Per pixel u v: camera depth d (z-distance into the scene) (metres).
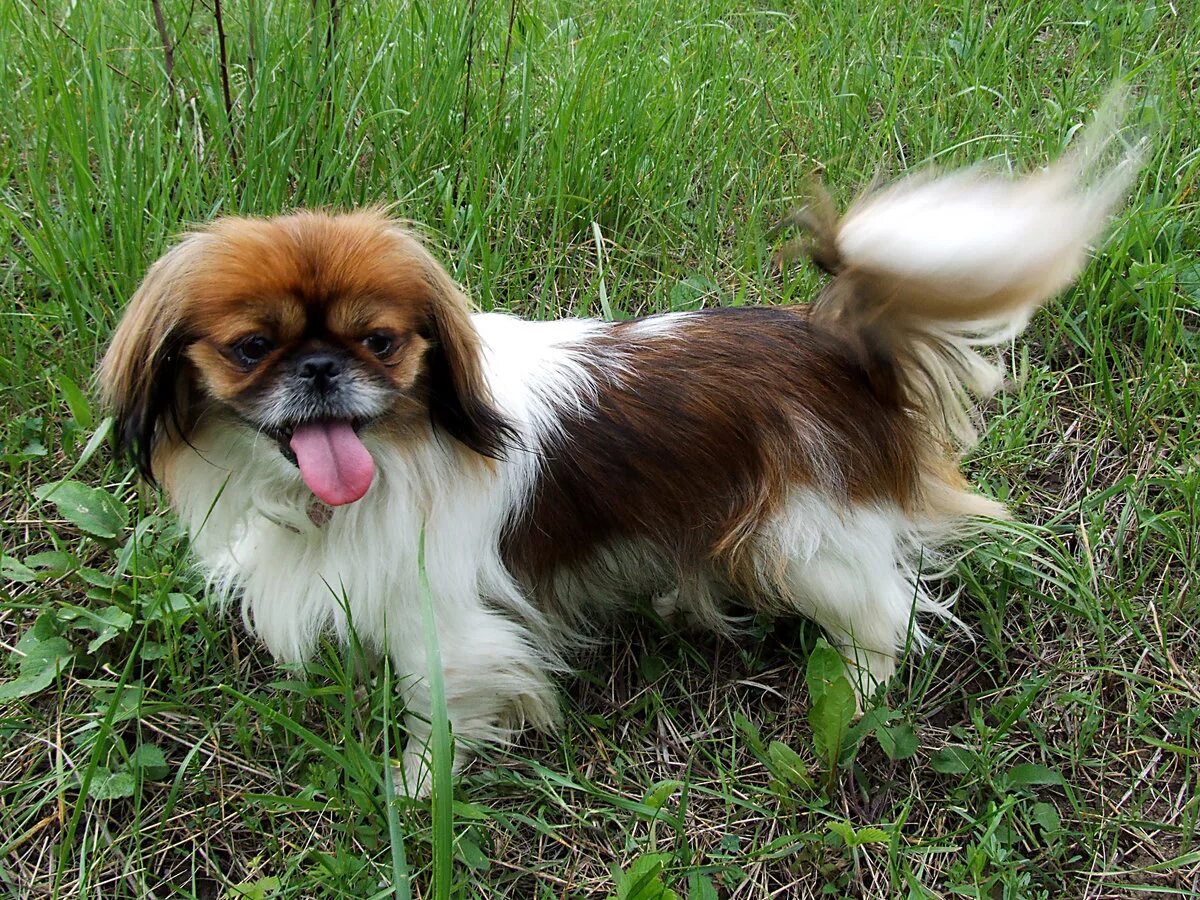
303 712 0.69
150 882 0.63
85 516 0.75
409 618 0.65
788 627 0.80
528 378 0.68
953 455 0.76
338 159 0.98
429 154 1.05
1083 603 0.77
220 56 0.99
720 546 0.70
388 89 1.08
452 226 0.98
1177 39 1.32
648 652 0.78
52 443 0.84
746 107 1.18
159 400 0.58
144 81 1.09
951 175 0.66
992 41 1.30
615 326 0.73
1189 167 1.05
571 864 0.65
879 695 0.71
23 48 1.11
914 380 0.70
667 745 0.72
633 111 1.10
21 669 0.69
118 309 0.89
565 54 1.21
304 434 0.55
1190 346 0.94
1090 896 0.64
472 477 0.64
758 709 0.76
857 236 0.63
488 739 0.71
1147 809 0.69
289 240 0.54
